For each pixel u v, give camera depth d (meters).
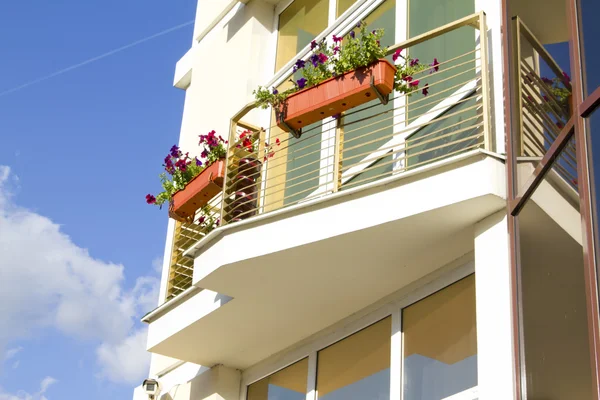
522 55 6.63
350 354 8.25
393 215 6.90
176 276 9.66
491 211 6.67
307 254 7.49
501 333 6.29
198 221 9.71
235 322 8.72
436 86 8.08
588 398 5.01
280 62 10.84
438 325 7.38
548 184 5.91
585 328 5.13
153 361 10.89
